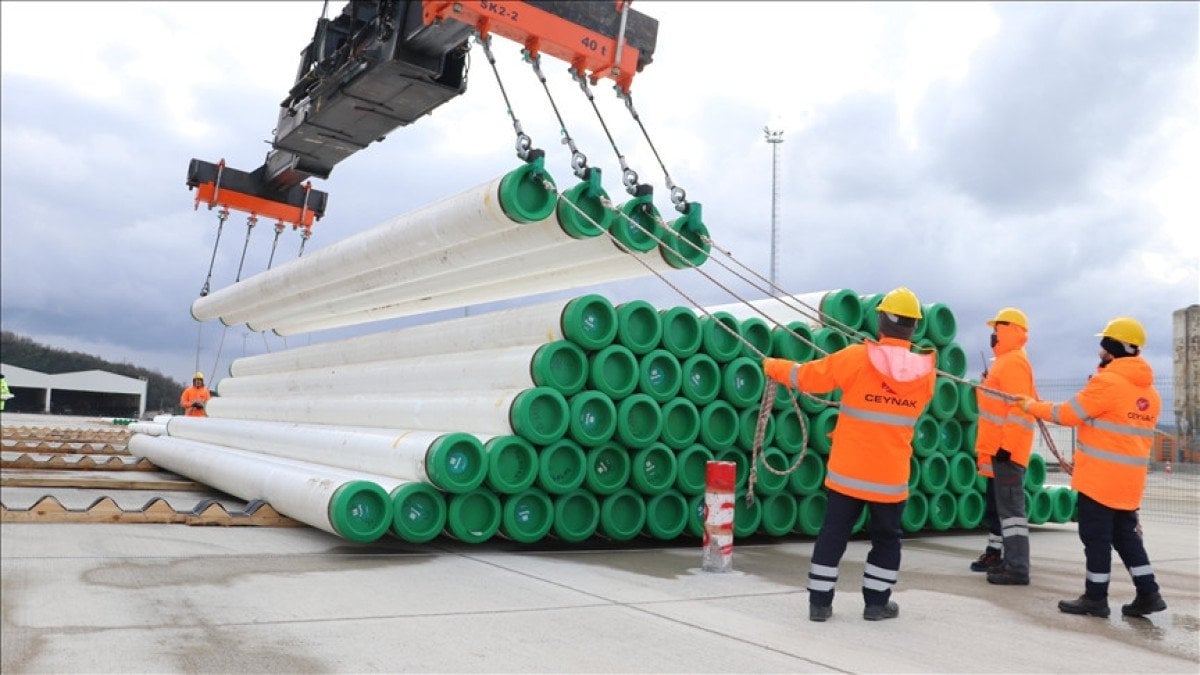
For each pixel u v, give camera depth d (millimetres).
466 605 5336
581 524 8008
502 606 5344
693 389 8453
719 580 6527
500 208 7289
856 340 9188
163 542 7422
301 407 12680
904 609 5656
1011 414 6840
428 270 9648
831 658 4344
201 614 4855
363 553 7305
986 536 10328
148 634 4383
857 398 5168
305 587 5730
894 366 5090
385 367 10828
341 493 7102
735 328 8664
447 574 6430
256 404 14773
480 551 7727
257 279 13969
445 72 10180
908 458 5223
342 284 11648
